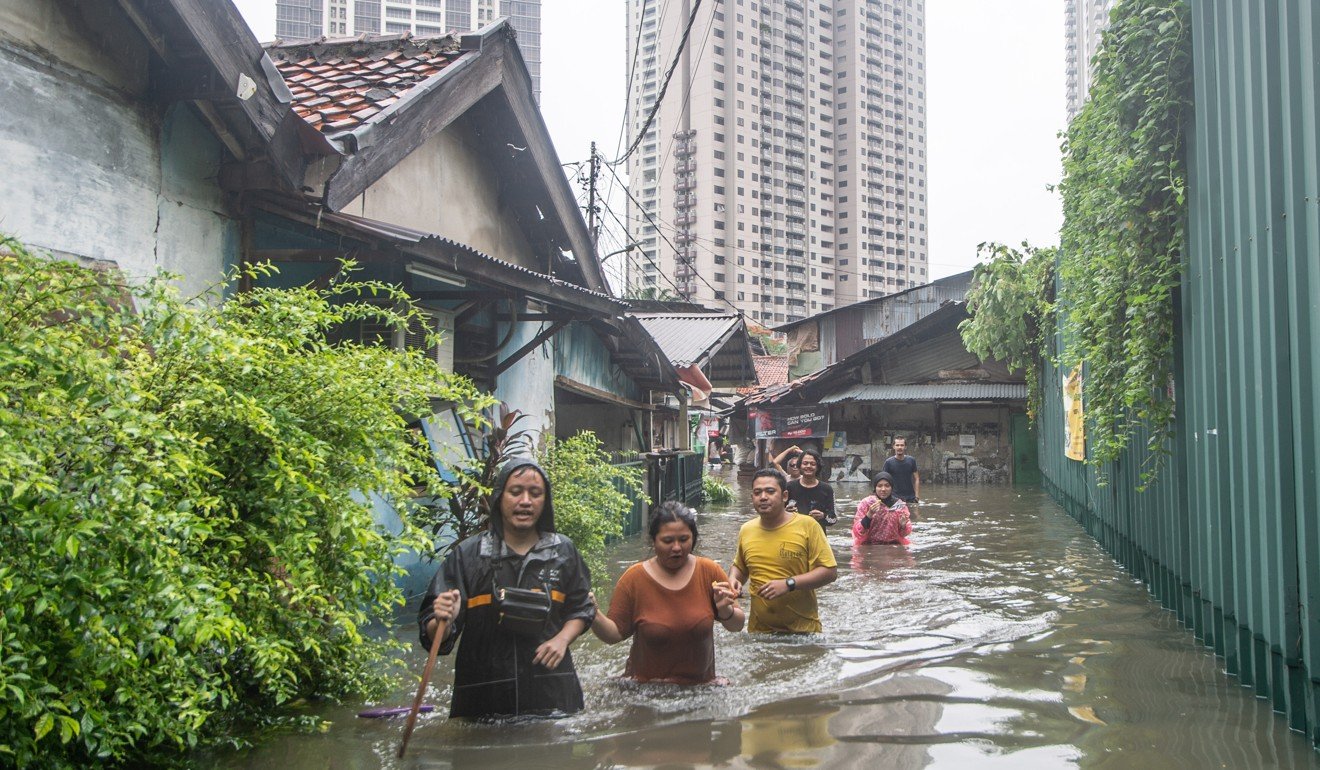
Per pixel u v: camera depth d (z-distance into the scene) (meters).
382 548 4.67
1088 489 12.48
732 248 94.69
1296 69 4.18
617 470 9.93
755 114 97.50
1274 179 4.38
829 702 4.68
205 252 6.45
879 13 109.31
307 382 4.53
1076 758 3.84
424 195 9.36
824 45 106.81
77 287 3.45
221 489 4.18
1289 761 3.79
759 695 4.81
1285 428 4.29
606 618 4.93
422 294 8.37
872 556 10.23
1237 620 5.05
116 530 3.01
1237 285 4.99
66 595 2.94
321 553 4.46
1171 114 6.28
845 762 3.79
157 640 3.12
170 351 3.97
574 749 3.95
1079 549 11.02
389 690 4.99
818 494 9.58
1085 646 5.98
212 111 6.26
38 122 5.24
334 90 8.56
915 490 13.80
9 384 2.99
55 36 5.35
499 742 4.04
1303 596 4.12
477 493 6.82
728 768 3.72
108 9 5.66
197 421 4.12
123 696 3.14
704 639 5.05
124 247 5.77
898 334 25.12
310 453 4.29
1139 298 6.50
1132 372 6.65
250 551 4.27
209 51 5.74
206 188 6.46
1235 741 4.05
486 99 9.92
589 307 9.45
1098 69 7.04
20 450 2.85
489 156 10.79
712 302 92.88
